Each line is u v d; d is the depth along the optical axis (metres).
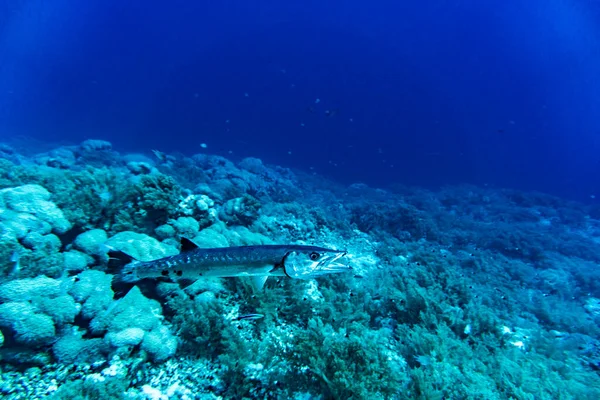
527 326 8.95
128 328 4.70
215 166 21.19
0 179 7.25
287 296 6.57
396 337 6.93
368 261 11.52
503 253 16.11
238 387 4.55
